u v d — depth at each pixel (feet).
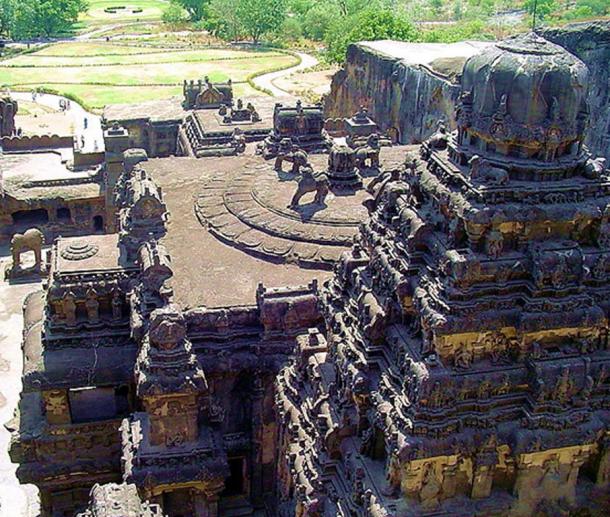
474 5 611.47
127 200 150.82
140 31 623.77
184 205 152.66
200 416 108.17
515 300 74.95
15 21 563.48
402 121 269.03
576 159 75.92
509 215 72.54
